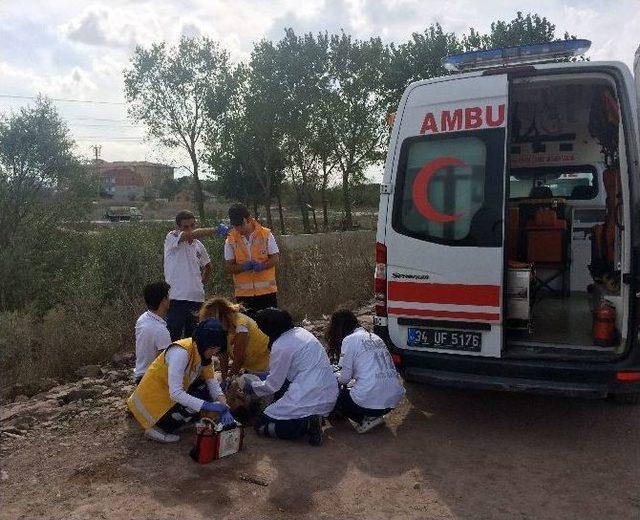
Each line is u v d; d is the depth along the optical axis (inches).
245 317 209.9
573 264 281.7
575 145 288.0
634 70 203.0
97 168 624.4
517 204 259.0
